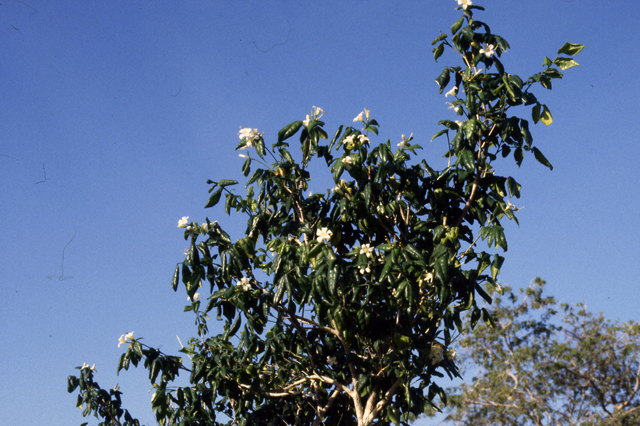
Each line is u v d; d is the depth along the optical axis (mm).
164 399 4641
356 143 4305
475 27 4367
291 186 4512
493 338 15156
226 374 4527
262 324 4199
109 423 5465
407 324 4105
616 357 13969
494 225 4020
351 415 4734
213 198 4324
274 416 4711
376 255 4195
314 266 3979
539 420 13523
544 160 4109
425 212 4469
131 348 4496
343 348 4578
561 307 15305
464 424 14383
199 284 4246
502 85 4141
